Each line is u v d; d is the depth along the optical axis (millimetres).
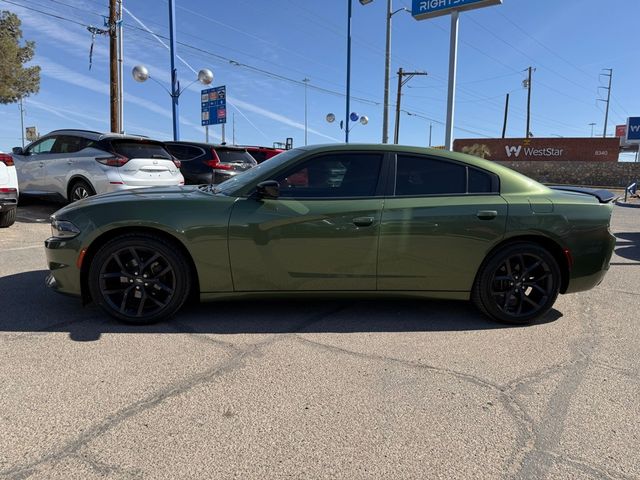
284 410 2621
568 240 3982
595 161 39719
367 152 3988
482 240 3883
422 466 2188
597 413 2676
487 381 3039
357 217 3762
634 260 7098
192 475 2074
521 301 4062
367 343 3607
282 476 2090
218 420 2504
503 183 4051
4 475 2027
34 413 2510
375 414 2607
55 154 9195
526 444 2375
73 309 4129
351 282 3859
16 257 6098
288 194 3850
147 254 3760
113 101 17266
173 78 16109
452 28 13281
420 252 3848
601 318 4340
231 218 3693
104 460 2152
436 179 3994
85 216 3689
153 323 3820
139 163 8641
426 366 3238
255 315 4121
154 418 2502
